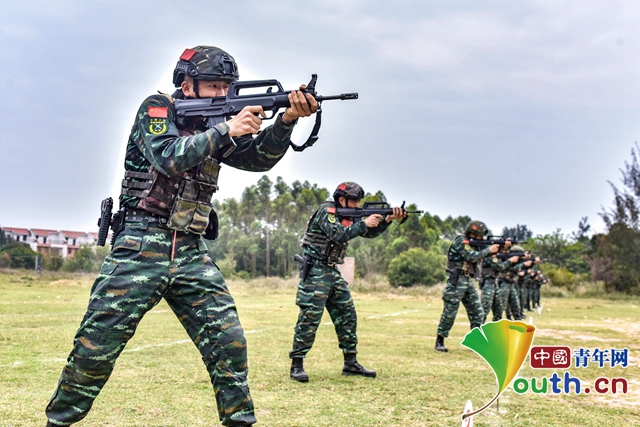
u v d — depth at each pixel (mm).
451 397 5824
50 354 7254
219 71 3791
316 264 6715
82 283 26328
